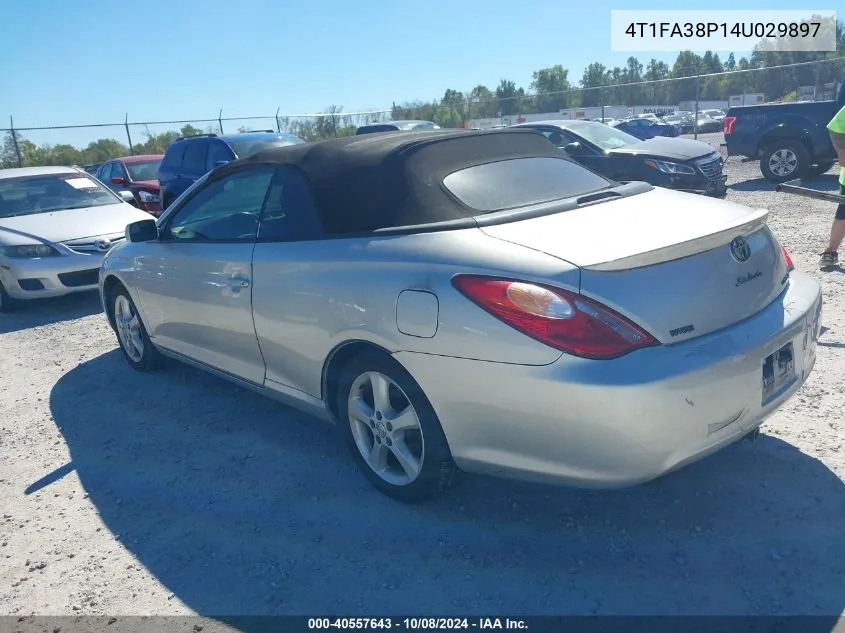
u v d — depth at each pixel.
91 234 7.61
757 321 2.74
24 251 7.35
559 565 2.74
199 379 5.09
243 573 2.86
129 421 4.46
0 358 6.13
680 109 28.92
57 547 3.17
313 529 3.11
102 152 21.80
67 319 7.32
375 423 3.17
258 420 4.32
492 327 2.55
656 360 2.41
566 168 3.62
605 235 2.69
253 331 3.67
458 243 2.79
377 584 2.73
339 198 3.27
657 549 2.79
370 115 23.92
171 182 11.59
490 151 3.48
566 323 2.43
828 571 2.58
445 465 2.95
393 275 2.88
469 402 2.68
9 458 4.11
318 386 3.39
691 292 2.56
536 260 2.57
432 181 3.12
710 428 2.53
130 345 5.26
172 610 2.69
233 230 3.88
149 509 3.41
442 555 2.86
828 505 2.94
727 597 2.50
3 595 2.86
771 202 10.41
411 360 2.82
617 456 2.43
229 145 10.80
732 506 3.00
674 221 2.83
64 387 5.19
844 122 5.89
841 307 5.25
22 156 18.97
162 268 4.37
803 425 3.59
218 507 3.36
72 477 3.80
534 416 2.52
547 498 3.20
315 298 3.20
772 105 12.37
